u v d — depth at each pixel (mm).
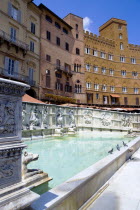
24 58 29641
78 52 43500
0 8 25250
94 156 8609
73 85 41438
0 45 25188
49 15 36750
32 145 11008
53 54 36906
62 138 14383
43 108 13859
